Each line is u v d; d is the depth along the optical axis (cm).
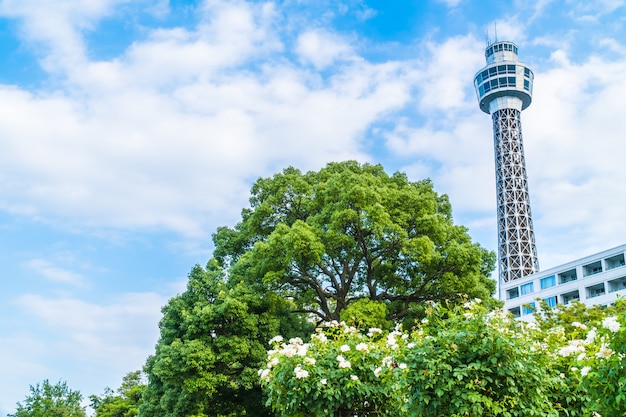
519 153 10625
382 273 2594
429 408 824
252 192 2955
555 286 6700
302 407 1053
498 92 11188
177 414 2123
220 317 2194
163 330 2342
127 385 4916
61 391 4519
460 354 822
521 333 930
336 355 1087
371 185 2506
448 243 2483
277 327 2295
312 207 2600
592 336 686
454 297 2412
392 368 988
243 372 2117
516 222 9844
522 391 812
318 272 2616
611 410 605
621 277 5859
